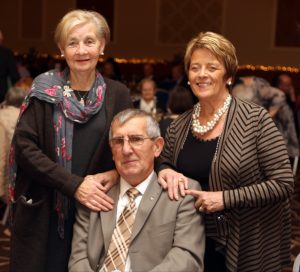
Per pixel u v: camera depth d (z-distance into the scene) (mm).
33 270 1956
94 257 1920
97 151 1965
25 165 1916
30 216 1941
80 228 1983
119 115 1935
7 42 10781
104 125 1979
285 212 2014
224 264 2039
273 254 1961
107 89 2039
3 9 10727
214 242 2037
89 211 1984
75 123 1958
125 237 1911
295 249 3871
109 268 1894
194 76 1900
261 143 1875
